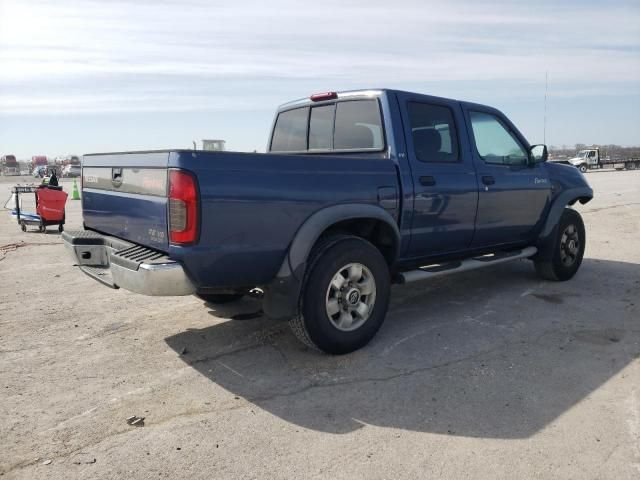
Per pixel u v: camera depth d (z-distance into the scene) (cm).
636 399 330
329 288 386
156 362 400
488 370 377
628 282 623
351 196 402
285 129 573
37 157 7438
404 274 459
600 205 1525
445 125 493
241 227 345
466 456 271
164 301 568
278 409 324
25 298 586
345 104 489
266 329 471
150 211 355
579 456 270
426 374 371
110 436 295
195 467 265
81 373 380
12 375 377
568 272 629
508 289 598
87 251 427
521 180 558
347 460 270
